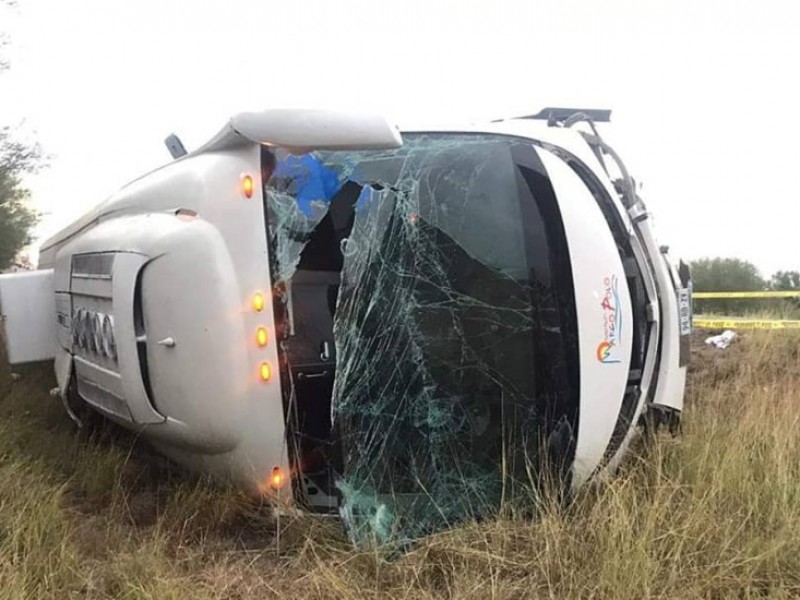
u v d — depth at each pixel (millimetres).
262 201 3650
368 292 3906
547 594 3229
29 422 5422
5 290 5949
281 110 3543
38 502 3730
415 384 3910
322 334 4008
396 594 3289
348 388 3793
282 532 3721
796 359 8047
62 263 5734
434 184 4051
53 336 5973
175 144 4863
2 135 10945
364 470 3783
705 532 3441
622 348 3900
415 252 3990
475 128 4133
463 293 3973
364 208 3986
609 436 3898
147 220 4141
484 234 3998
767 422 4527
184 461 4328
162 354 3840
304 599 3242
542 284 3877
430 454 3891
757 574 3305
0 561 3168
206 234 3689
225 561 3570
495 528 3594
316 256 4035
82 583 3309
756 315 14359
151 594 3143
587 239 3875
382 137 3527
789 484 3791
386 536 3625
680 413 4430
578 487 3875
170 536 3832
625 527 3371
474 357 3951
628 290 3979
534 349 3891
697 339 10281
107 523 3994
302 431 3898
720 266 19531
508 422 3912
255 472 3787
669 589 3174
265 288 3623
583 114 4445
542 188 3947
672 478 3920
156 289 3844
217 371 3625
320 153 3908
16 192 13062
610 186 4180
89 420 5344
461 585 3232
